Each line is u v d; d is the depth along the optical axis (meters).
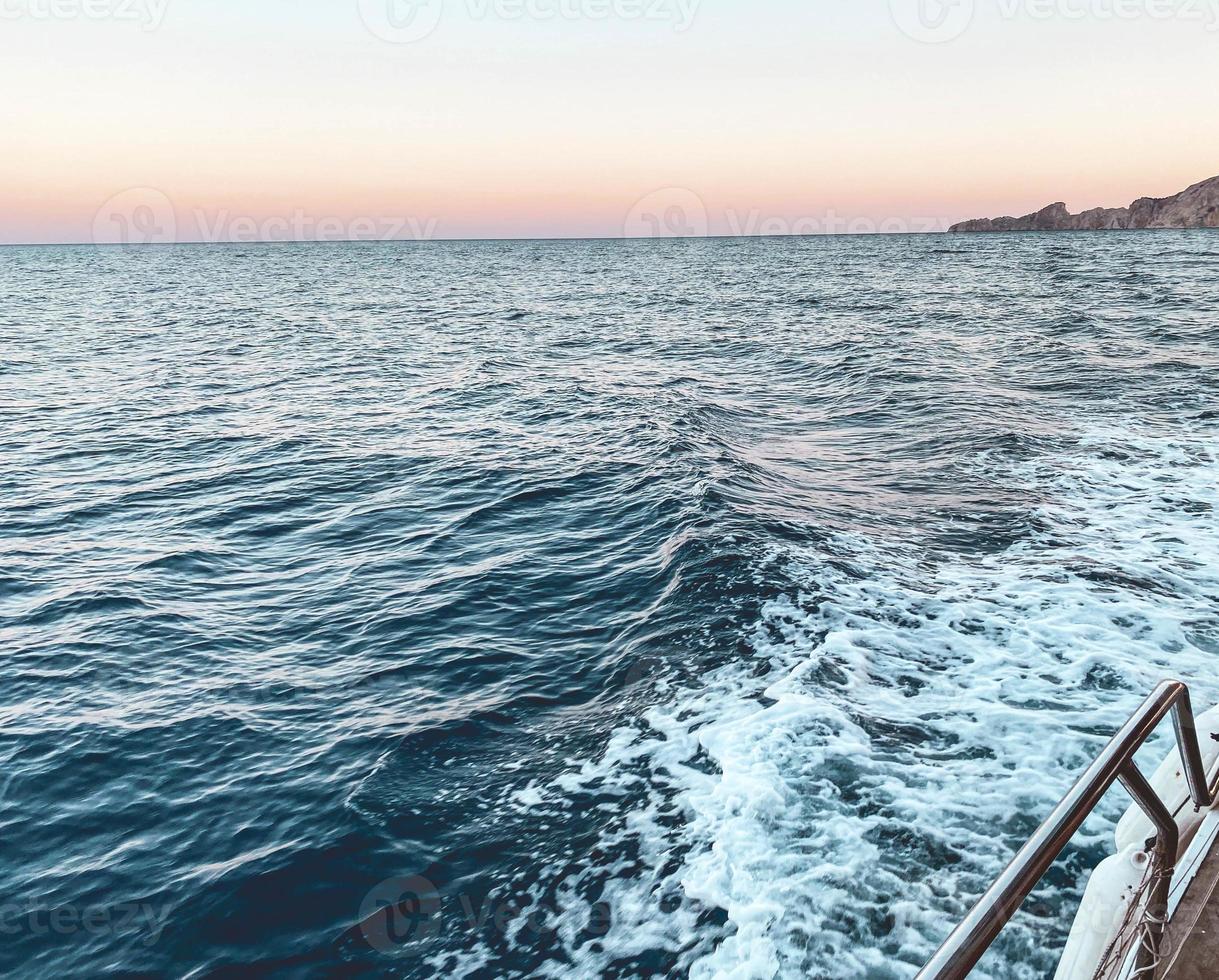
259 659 8.06
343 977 4.50
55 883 5.31
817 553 9.30
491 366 26.08
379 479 14.09
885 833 5.04
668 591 8.76
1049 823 1.70
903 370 21.00
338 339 34.75
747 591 8.38
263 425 18.61
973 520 10.37
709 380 22.58
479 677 7.49
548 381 23.06
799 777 5.59
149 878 5.32
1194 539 9.26
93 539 11.52
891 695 6.52
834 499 11.56
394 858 5.33
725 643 7.51
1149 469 11.83
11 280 86.62
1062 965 2.40
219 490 13.73
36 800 6.09
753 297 50.06
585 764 6.08
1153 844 2.53
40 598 9.53
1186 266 61.84
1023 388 18.11
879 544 9.65
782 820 5.21
